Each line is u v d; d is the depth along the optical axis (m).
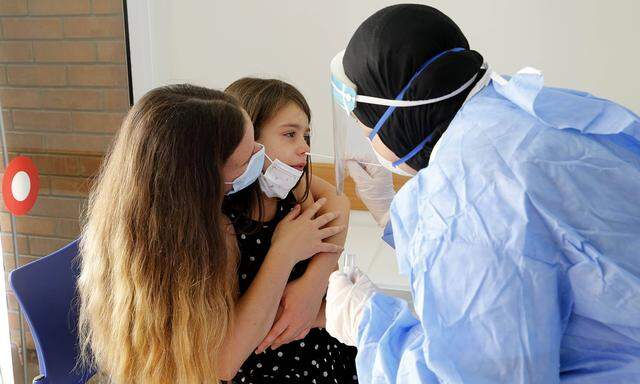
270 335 1.24
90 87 2.37
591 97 0.85
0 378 2.21
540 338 0.69
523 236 0.69
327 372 1.34
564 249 0.70
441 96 0.87
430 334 0.72
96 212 1.16
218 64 2.40
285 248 1.23
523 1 2.06
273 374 1.30
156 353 1.10
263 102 1.25
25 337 2.31
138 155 1.07
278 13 2.28
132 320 1.10
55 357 1.55
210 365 1.11
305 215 1.31
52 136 2.37
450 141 0.80
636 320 0.70
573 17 2.04
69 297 1.59
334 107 1.05
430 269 0.74
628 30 2.00
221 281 1.12
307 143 1.33
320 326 1.33
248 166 1.15
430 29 0.89
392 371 0.83
